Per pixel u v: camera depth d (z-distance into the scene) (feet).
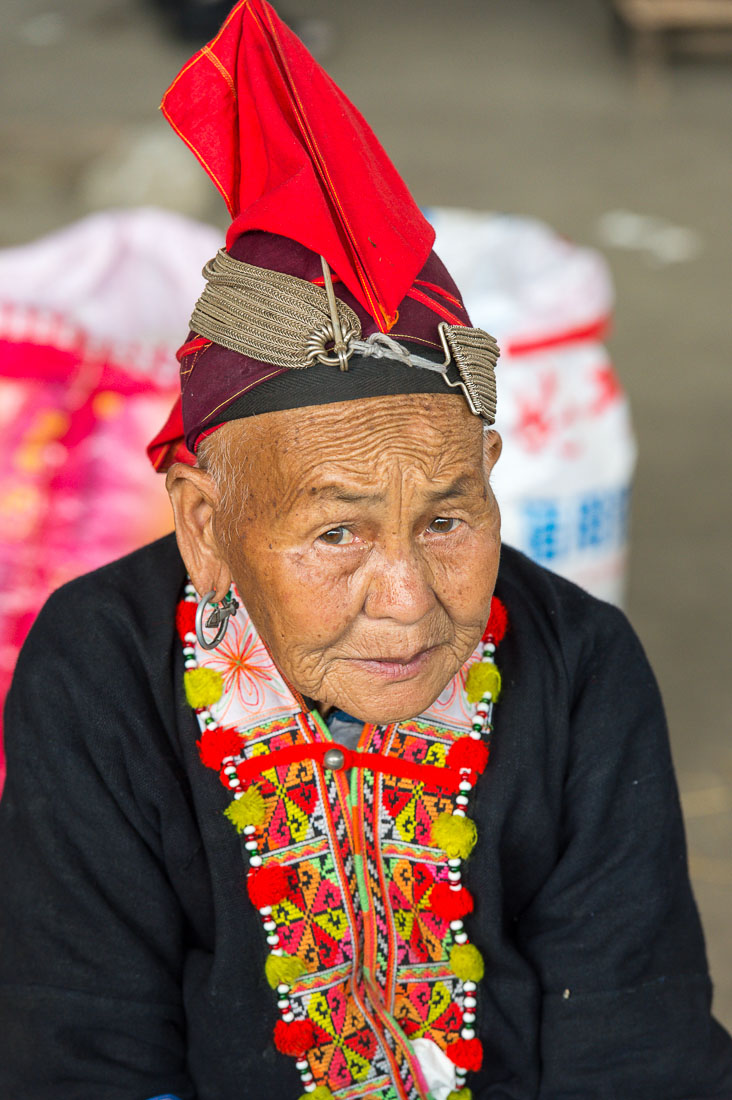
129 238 7.62
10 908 3.71
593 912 3.88
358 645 3.25
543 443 6.87
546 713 3.90
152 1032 3.74
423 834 3.79
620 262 19.93
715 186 23.68
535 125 27.40
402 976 3.87
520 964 3.92
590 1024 3.82
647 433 14.19
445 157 25.05
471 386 3.16
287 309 3.10
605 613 4.07
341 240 3.18
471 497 3.22
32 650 3.80
